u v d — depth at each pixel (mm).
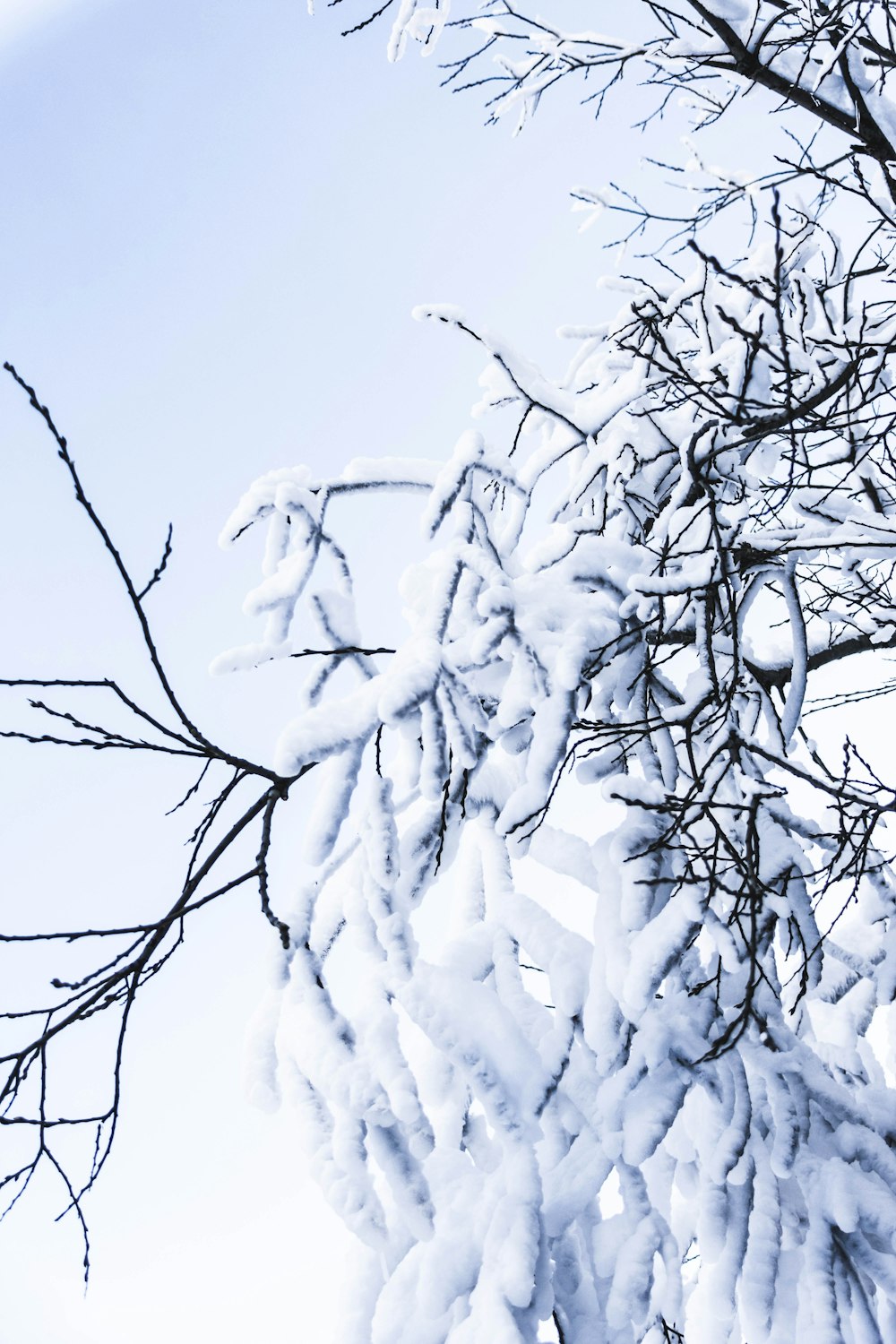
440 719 2449
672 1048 2771
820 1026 4172
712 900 2994
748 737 3211
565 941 2934
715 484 3301
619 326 4121
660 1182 3100
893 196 3469
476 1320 2494
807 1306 2676
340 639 2850
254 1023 2855
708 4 3496
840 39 3287
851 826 2990
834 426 3082
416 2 4082
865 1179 2857
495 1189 2756
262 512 3045
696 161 4641
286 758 2256
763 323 3619
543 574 2982
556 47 4230
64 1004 2205
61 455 1800
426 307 3324
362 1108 2514
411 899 2777
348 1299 2807
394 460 3191
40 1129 2209
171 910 2225
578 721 2768
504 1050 2691
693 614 3428
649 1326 2877
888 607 3666
